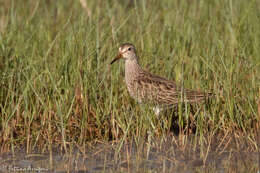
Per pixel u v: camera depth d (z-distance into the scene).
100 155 12.41
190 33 17.11
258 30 16.58
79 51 14.57
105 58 16.38
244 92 14.28
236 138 13.19
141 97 14.30
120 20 17.75
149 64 16.09
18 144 13.00
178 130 14.15
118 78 15.37
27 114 13.50
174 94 13.88
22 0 21.97
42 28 17.92
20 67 14.17
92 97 14.09
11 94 13.84
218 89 14.11
